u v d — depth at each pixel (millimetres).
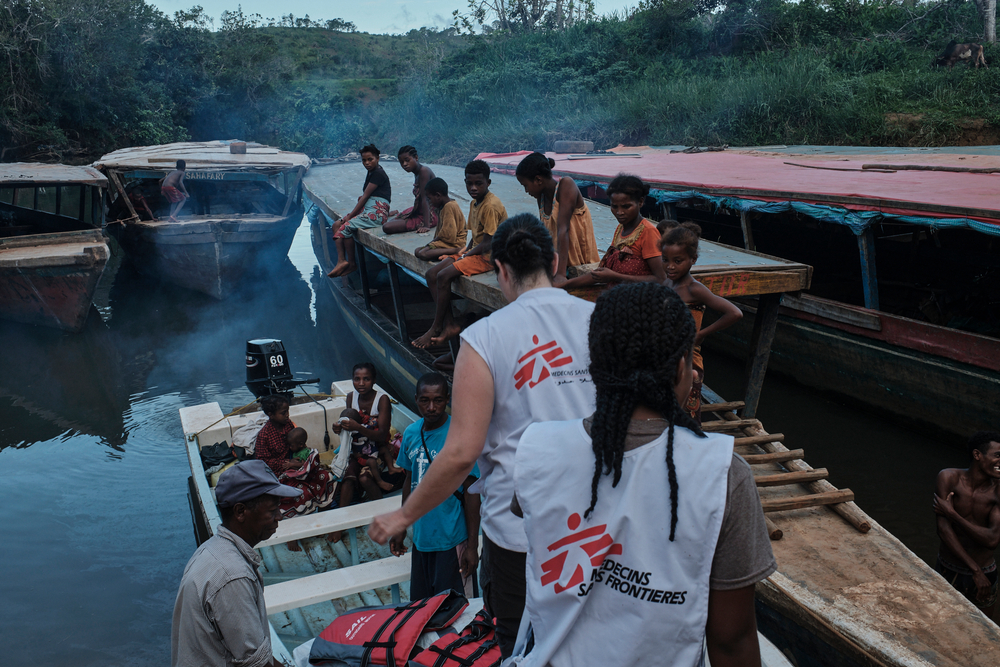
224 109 43188
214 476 5867
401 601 4715
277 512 2811
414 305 10828
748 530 1301
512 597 2084
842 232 11352
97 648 4578
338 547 5531
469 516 3881
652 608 1317
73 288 11648
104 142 35375
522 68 28203
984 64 20000
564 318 2145
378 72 58438
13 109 30953
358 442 5855
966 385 6680
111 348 11461
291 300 14391
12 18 30828
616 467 1310
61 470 7273
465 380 2070
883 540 4336
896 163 10461
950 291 9070
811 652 3811
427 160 29031
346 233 9375
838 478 6609
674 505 1285
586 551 1337
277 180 20266
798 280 5566
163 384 9789
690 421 1360
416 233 8297
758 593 4035
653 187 10477
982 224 6309
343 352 11031
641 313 1352
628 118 23328
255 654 2580
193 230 13586
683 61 26219
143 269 15914
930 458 6895
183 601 2576
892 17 24438
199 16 43094
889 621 3607
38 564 5555
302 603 3912
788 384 8883
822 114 19531
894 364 7352
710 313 9609
